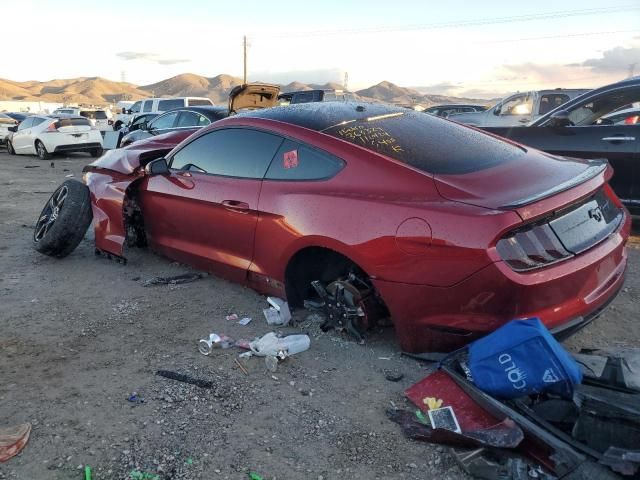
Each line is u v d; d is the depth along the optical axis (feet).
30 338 12.51
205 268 14.97
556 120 20.26
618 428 7.16
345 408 9.60
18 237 21.79
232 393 10.12
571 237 9.83
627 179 19.33
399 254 9.90
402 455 8.38
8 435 8.86
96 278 16.47
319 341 11.97
